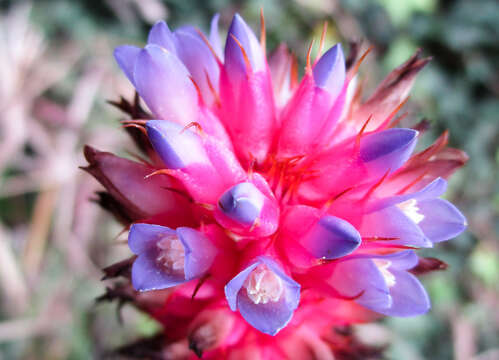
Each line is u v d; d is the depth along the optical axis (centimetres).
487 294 30
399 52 33
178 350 12
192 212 11
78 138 25
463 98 34
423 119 12
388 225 10
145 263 10
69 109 26
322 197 11
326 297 11
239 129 11
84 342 23
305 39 32
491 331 30
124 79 28
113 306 24
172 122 10
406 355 27
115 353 14
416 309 11
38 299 23
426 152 11
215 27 12
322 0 31
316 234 10
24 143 26
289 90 13
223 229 11
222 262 11
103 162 11
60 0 29
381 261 11
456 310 29
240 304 10
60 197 24
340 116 11
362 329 13
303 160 11
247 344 12
